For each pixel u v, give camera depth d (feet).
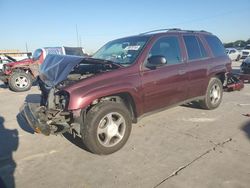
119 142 12.87
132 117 14.01
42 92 14.66
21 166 11.84
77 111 11.55
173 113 19.02
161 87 14.71
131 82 13.16
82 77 13.17
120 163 11.75
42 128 11.62
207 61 18.30
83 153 12.92
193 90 17.31
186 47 17.03
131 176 10.62
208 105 19.17
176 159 11.88
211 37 19.86
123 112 12.84
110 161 11.98
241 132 14.96
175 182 10.03
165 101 15.31
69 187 10.07
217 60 19.27
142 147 13.30
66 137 15.15
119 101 13.61
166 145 13.46
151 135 14.89
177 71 15.67
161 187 9.75
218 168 10.91
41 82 14.93
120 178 10.52
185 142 13.75
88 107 12.32
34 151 13.41
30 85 34.42
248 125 16.16
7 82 34.94
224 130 15.37
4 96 30.40
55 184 10.30
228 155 12.07
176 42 16.49
